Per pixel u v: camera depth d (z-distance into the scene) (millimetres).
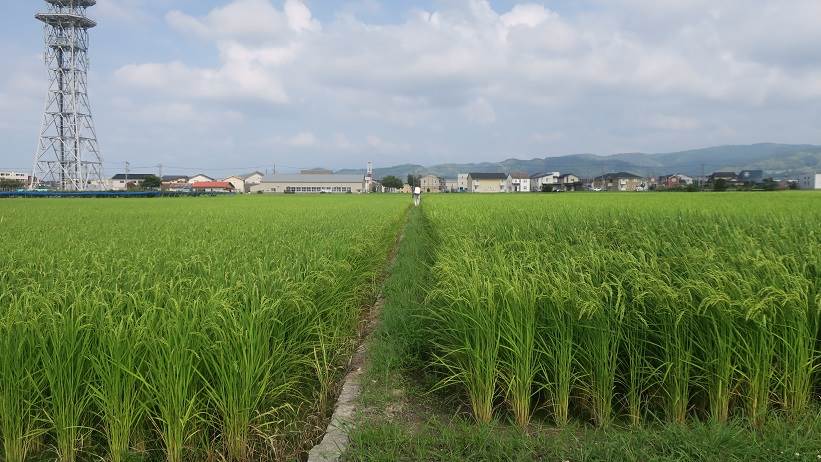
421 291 8156
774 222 10508
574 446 3869
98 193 71812
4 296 5109
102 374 3709
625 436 3904
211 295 4605
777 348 4305
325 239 10117
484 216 15914
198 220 18906
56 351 3744
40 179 79625
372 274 9414
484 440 3881
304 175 154125
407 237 17234
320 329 5504
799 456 3568
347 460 3729
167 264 6934
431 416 4590
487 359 4402
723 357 4164
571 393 4707
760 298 4344
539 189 152000
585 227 10805
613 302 4645
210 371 3971
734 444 3691
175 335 3795
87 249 9188
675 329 4273
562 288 4508
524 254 6918
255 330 4129
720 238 7918
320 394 4945
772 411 4184
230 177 156375
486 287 4707
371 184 143875
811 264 5234
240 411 3926
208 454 3898
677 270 5633
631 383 4355
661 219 11938
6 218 21016
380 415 4480
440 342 5504
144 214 24188
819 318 4359
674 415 4293
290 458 4051
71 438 3799
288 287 5375
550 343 4543
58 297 4539
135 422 3877
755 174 135000
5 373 3695
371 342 6160
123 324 3912
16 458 3766
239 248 8938
